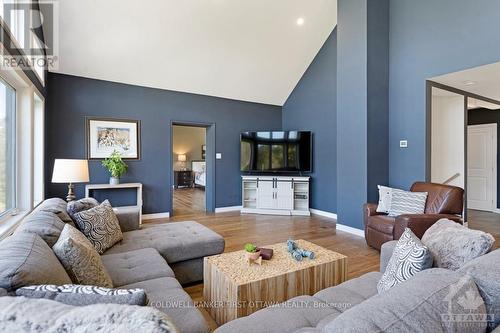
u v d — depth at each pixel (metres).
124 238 2.61
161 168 5.35
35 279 1.01
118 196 4.97
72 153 4.57
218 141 5.96
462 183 4.52
